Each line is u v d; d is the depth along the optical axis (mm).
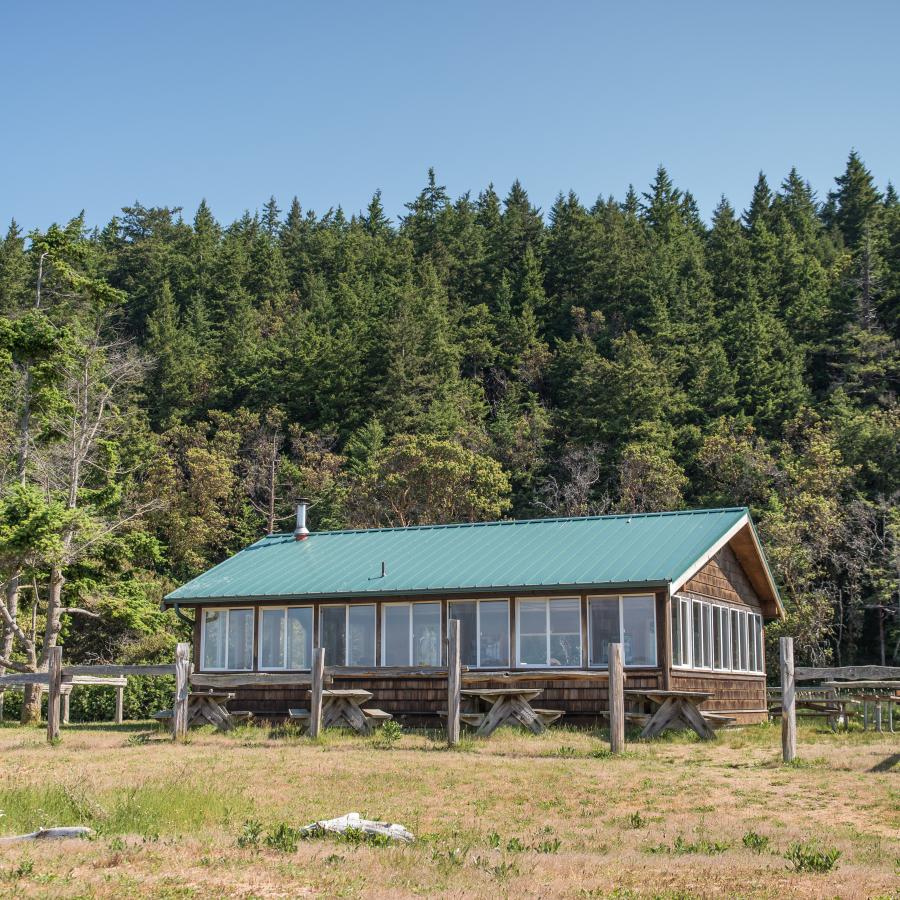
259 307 104125
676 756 19594
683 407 70688
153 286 100938
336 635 27203
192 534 61406
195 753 20469
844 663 52781
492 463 59094
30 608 39344
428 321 83250
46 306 41688
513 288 99000
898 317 79688
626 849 12203
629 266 94625
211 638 28484
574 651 25078
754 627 31641
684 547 25844
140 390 80062
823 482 52625
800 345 78125
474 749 20594
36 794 14633
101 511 38094
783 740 18719
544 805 15055
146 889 9680
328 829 12406
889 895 9594
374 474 59469
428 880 10133
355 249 113125
